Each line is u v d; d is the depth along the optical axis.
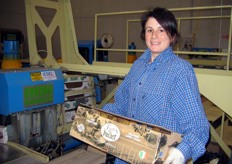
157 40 1.12
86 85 2.37
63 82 1.93
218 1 5.12
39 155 1.43
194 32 5.45
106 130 1.15
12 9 6.55
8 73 1.58
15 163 1.34
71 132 1.27
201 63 3.82
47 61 2.30
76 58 2.62
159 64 1.14
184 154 0.86
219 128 2.38
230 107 1.64
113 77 2.43
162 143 0.97
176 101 1.01
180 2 5.53
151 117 1.11
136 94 1.19
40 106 1.76
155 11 1.13
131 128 1.08
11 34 4.77
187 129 0.96
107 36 4.10
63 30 2.56
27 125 1.70
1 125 1.62
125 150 1.07
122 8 6.28
